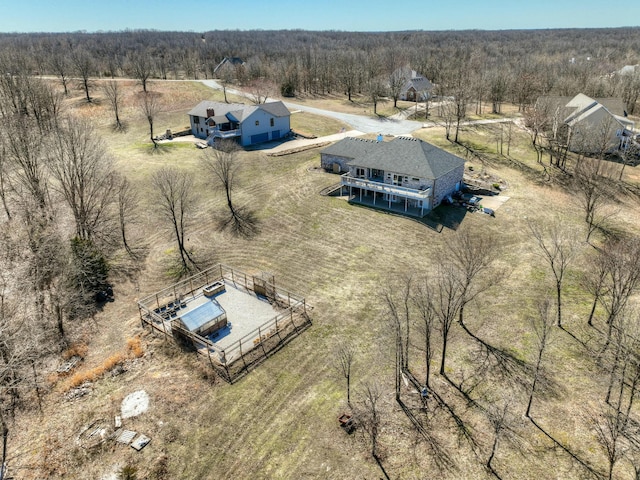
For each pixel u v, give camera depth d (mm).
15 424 23031
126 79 115125
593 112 65000
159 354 27859
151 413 23375
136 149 67125
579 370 25250
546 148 64562
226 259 39531
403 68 111375
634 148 62750
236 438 21922
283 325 30375
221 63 135375
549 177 54562
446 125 71812
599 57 169875
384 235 41969
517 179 54375
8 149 47688
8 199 47125
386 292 33219
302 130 77750
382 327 29578
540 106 69250
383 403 23500
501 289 33188
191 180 48375
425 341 27516
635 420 21750
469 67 107812
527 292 32781
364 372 25875
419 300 28203
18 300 31281
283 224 45000
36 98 70812
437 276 34438
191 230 44250
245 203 49375
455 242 39875
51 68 121500
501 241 40312
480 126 76250
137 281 36500
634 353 24719
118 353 27969
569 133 61500
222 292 34781
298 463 20484
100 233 42406
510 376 25000
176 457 21031
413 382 24891
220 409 23625
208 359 27219
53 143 43719
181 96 99062
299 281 35719
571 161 59500
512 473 19594
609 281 33062
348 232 42906
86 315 31906
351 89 109250
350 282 35094
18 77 79188
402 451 20797
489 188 51469
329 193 51156
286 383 25312
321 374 25891
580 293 32438
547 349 26953
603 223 43562
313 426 22375
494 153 62875
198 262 39156
